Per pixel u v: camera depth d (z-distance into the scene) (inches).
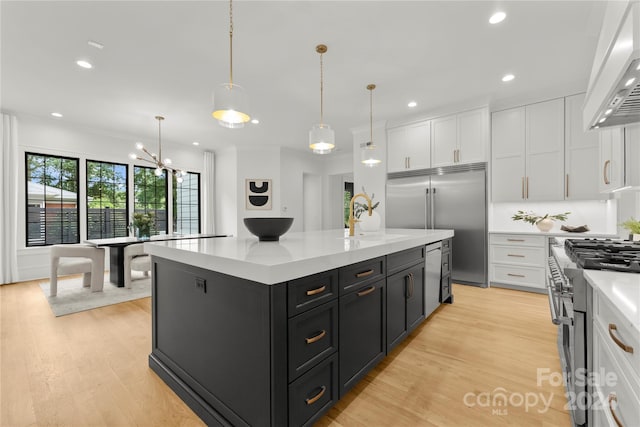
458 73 122.3
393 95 145.3
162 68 117.3
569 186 135.0
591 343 44.6
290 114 173.2
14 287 156.8
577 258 53.5
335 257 55.7
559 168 137.5
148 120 182.4
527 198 145.2
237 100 70.4
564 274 48.8
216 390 55.1
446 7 83.3
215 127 197.6
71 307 123.4
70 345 88.7
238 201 252.1
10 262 164.9
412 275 89.4
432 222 165.8
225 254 54.4
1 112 163.0
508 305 122.4
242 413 49.6
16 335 96.0
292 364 47.5
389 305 76.7
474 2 81.3
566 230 139.6
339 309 58.0
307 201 299.7
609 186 83.1
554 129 138.9
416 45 102.0
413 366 75.1
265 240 79.6
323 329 54.3
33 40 98.0
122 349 86.2
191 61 112.1
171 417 57.6
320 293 53.4
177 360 66.4
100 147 205.3
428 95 145.0
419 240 92.1
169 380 67.4
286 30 93.5
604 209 137.6
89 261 150.1
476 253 152.6
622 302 30.6
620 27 37.0
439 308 119.2
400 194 178.4
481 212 151.2
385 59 111.1
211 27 91.7
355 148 200.2
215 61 112.2
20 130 172.6
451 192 160.2
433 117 168.4
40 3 80.4
